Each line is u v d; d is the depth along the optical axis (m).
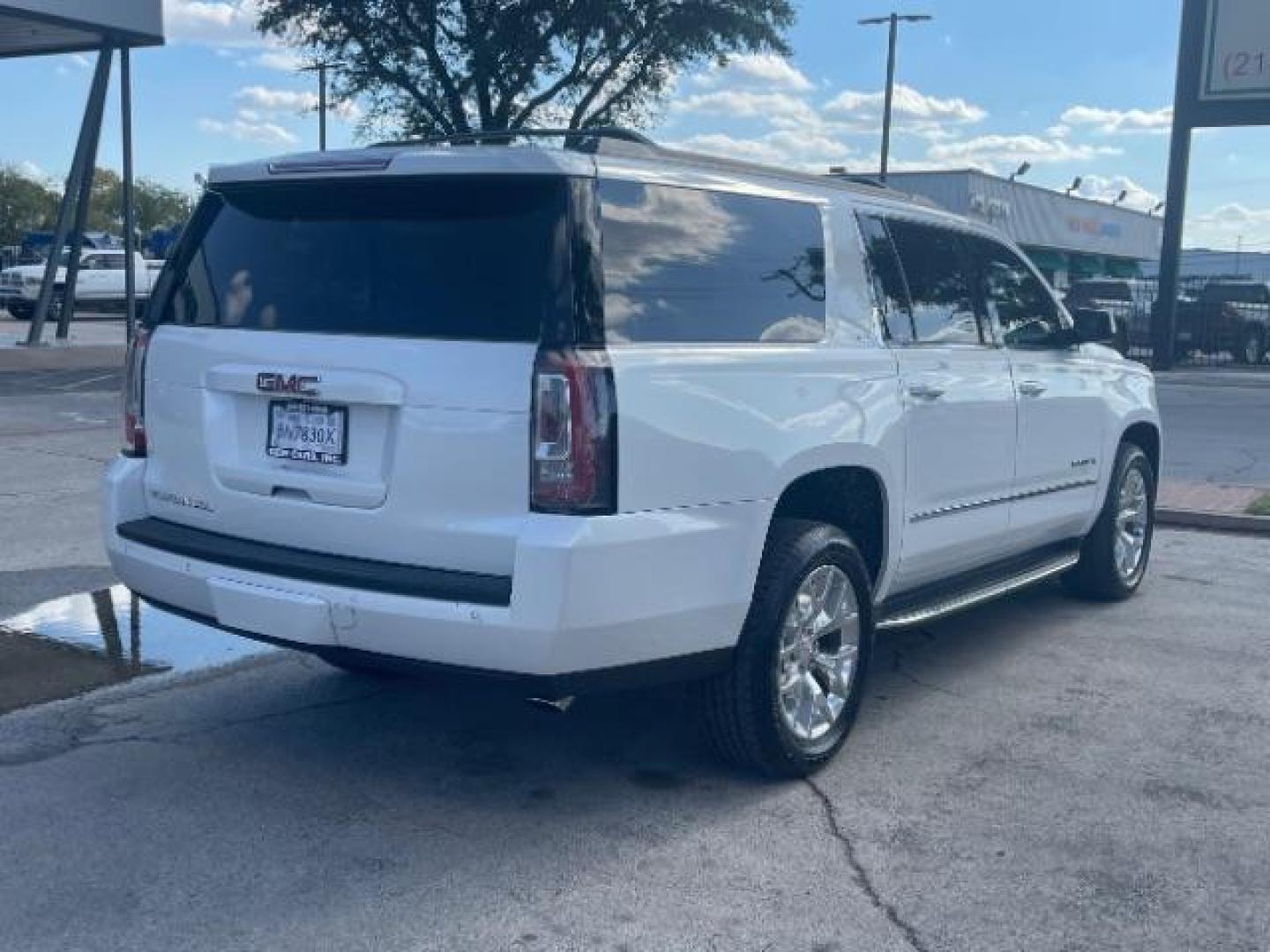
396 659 4.36
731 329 4.74
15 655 6.44
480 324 4.30
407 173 4.45
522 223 4.34
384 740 5.43
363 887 4.15
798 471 4.85
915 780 5.09
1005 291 6.66
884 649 6.92
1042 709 5.96
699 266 4.68
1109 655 6.82
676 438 4.38
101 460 12.30
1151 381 8.22
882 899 4.13
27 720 5.57
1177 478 12.86
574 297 4.21
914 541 5.71
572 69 31.72
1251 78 25.64
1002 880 4.28
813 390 4.97
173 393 5.02
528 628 4.10
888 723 5.74
